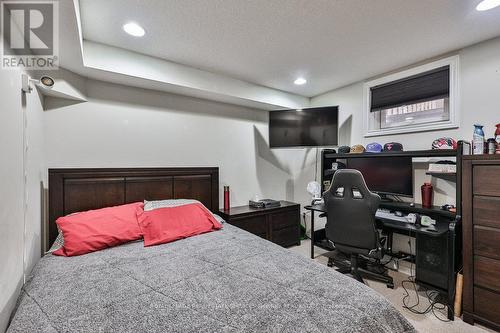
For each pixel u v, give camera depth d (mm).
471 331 1641
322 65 2643
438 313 1847
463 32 1980
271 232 3131
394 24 1866
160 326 880
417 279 2113
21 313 975
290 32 1974
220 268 1371
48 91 1991
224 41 2107
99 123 2359
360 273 2422
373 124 3064
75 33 1525
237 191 3408
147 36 2000
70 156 2203
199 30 1925
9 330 875
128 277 1272
